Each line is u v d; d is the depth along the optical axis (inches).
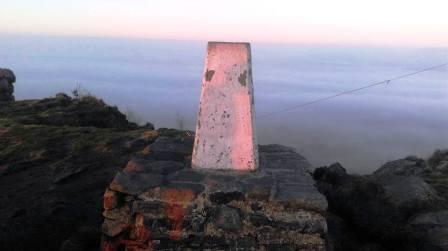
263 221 161.2
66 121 393.4
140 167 188.2
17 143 314.8
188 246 163.2
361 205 284.2
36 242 213.2
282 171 191.5
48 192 257.4
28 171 279.9
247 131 185.2
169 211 163.8
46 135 333.4
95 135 340.2
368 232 264.5
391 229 261.6
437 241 260.4
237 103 184.7
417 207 301.6
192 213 163.0
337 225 265.6
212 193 163.8
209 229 162.4
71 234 219.0
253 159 185.5
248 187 166.7
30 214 235.1
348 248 247.0
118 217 167.8
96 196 259.0
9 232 218.4
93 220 235.3
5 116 391.5
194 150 187.8
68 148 313.9
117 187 167.9
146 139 336.2
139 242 165.2
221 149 185.6
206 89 185.8
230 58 183.9
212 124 186.1
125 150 317.1
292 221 159.9
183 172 183.0
